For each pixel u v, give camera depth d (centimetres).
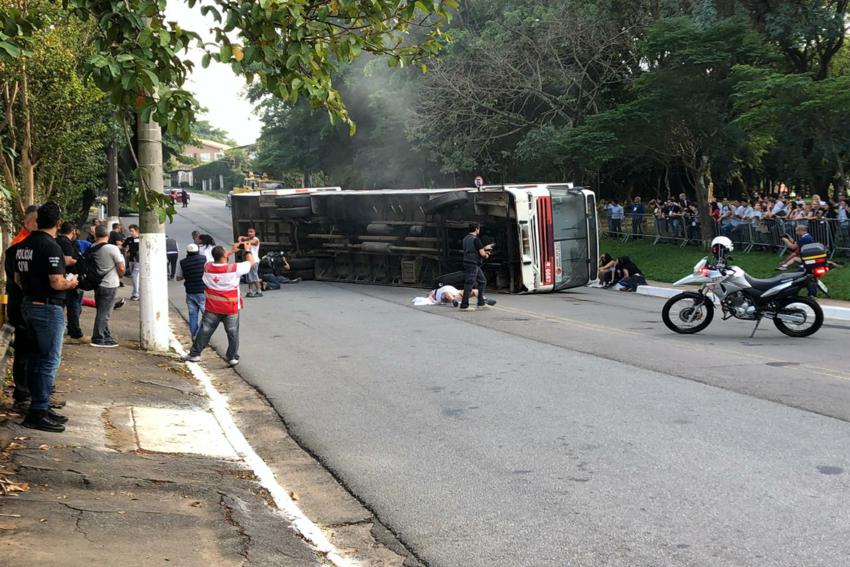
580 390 995
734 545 530
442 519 598
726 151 3025
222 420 895
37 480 621
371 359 1254
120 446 753
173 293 2455
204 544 525
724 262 1432
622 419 853
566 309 1886
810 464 690
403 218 2539
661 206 3331
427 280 2478
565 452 746
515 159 3647
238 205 3138
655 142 2962
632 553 523
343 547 562
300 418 909
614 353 1246
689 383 1019
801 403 900
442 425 858
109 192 3472
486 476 689
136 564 479
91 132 2081
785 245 2388
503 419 871
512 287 2244
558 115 3547
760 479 656
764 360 1170
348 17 765
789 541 534
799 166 3167
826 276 2081
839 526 556
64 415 825
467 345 1361
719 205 3005
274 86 729
